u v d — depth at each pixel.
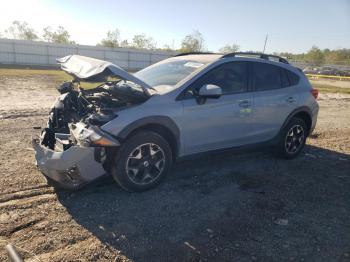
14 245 3.06
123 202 3.99
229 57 4.97
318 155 6.36
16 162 5.00
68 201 3.94
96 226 3.45
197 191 4.42
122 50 52.44
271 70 5.49
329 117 10.89
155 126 4.18
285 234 3.51
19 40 45.12
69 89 4.98
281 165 5.65
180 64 5.07
